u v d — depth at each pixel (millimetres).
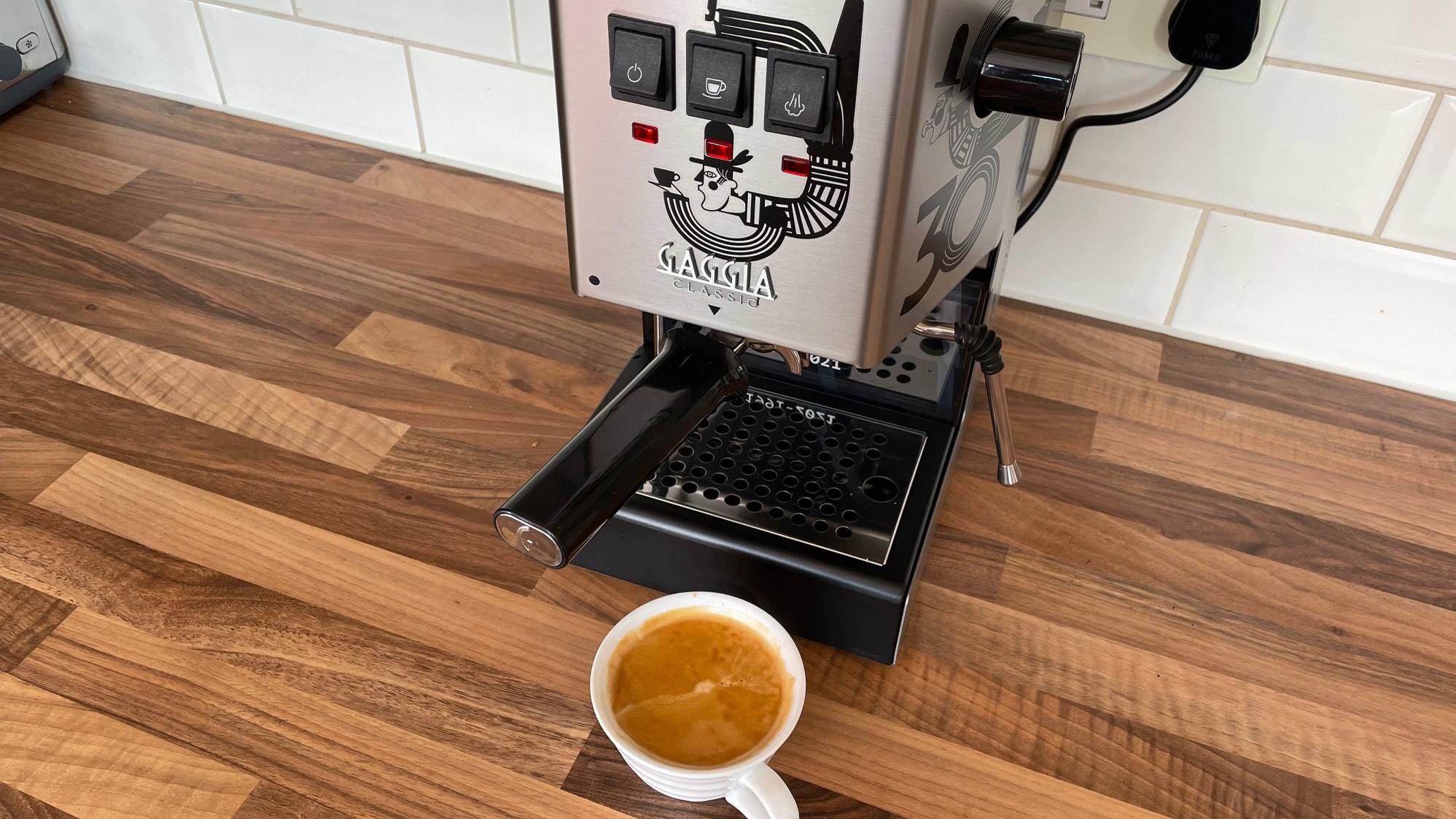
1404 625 592
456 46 891
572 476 439
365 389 732
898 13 348
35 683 544
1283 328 763
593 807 500
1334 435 712
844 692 551
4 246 852
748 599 570
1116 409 727
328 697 542
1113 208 755
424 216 904
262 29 958
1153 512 653
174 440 690
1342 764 524
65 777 504
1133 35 684
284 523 637
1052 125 732
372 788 503
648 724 481
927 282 438
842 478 585
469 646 569
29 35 1013
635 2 381
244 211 902
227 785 502
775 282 423
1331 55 647
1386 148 667
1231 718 543
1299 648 578
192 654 561
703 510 565
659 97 393
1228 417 723
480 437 699
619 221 437
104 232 872
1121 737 534
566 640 573
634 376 604
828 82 366
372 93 957
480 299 816
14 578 598
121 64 1050
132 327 780
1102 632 583
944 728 536
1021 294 822
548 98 887
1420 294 712
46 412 707
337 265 847
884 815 500
